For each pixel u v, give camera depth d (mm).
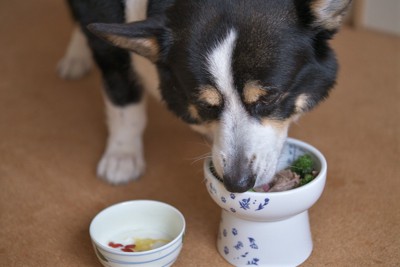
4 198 1311
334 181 1309
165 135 1465
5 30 1867
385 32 1780
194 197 1299
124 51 1304
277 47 1120
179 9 1163
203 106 1155
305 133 1433
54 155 1414
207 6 1142
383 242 1188
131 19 1263
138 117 1373
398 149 1377
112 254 1106
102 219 1180
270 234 1135
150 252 1103
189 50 1139
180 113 1235
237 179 1100
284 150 1203
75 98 1580
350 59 1662
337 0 1138
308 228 1167
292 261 1152
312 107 1215
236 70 1109
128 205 1195
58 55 1736
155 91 1312
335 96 1535
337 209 1251
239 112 1133
